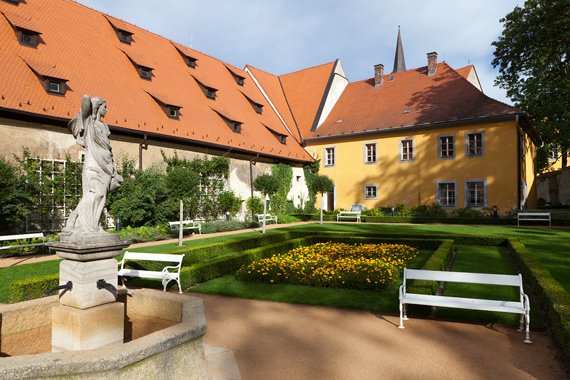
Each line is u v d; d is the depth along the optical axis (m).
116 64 19.94
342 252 11.45
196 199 20.34
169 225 17.25
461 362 4.75
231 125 23.97
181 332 3.46
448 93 27.48
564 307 5.23
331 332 5.83
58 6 19.55
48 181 14.54
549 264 10.02
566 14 20.47
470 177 24.77
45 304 4.50
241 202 23.62
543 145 33.03
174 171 14.18
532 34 22.20
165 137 18.69
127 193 16.61
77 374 2.86
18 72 14.72
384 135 28.31
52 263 10.75
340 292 8.02
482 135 24.42
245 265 9.85
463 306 5.72
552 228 19.70
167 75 22.75
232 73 29.41
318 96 33.41
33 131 14.41
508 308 5.54
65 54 17.44
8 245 12.36
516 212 22.83
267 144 26.14
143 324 4.71
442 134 25.89
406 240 13.96
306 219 27.89
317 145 31.33
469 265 10.50
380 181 28.41
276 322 6.31
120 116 17.34
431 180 26.28
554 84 23.23
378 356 4.95
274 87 35.09
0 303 7.21
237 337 5.65
